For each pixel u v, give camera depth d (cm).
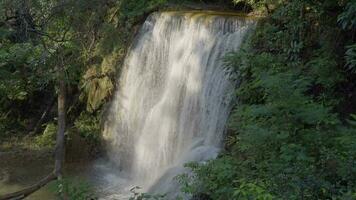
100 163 1355
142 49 1380
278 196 517
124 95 1412
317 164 595
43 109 1620
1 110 1611
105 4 1401
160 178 1019
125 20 1490
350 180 534
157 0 1476
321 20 897
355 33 823
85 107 1532
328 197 511
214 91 1062
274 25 997
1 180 1188
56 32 1317
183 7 1426
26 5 1110
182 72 1200
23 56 1437
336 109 822
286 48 922
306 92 845
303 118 671
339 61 839
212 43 1119
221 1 1483
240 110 826
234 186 668
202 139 1063
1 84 1570
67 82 1388
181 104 1179
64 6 1180
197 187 714
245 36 1038
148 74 1341
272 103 705
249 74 938
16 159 1340
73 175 1241
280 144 664
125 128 1370
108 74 1470
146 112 1313
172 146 1183
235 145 851
